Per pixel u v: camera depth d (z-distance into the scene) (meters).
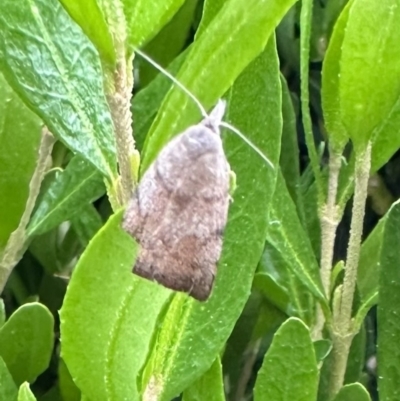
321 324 0.05
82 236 0.05
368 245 0.05
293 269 0.05
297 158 0.05
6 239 0.05
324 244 0.05
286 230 0.05
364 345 0.05
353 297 0.05
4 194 0.05
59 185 0.05
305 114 0.05
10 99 0.05
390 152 0.05
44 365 0.05
